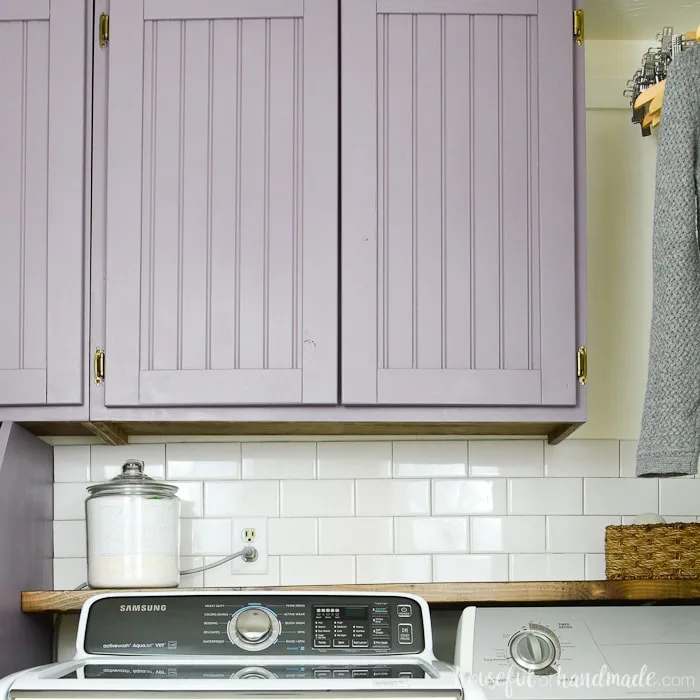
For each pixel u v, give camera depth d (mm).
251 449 2543
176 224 2225
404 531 2525
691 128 1775
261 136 2242
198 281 2213
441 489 2539
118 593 2062
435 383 2193
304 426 2379
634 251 2631
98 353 2215
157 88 2252
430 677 1801
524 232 2229
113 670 1884
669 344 1748
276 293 2209
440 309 2209
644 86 2463
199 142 2240
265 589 2125
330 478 2535
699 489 2557
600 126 2656
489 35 2268
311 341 2199
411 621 2041
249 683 1717
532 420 2213
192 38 2262
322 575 2506
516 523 2535
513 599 2162
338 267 2227
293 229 2223
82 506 2521
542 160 2242
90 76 2273
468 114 2250
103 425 2285
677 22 2576
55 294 2217
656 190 1813
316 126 2242
